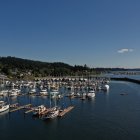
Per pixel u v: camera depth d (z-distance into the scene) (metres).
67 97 188.50
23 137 94.31
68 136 94.50
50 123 110.94
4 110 133.00
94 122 112.31
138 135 94.62
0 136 95.62
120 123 110.31
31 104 158.75
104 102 165.75
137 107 146.50
